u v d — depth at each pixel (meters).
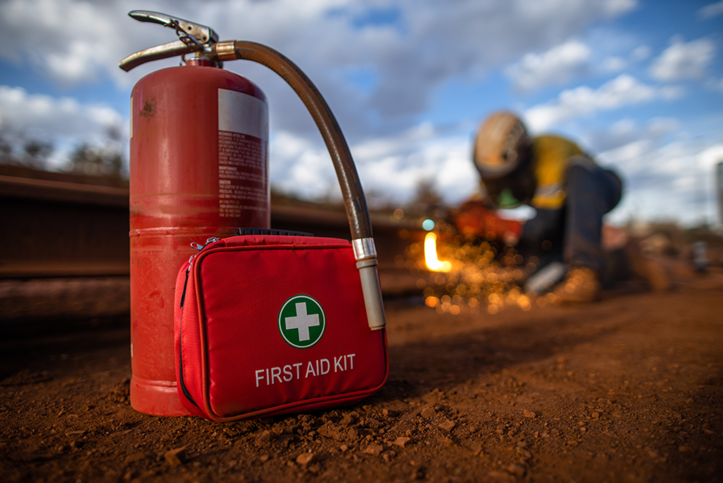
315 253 1.10
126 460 0.88
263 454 0.92
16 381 1.48
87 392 1.37
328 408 1.17
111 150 7.13
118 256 2.27
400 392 1.35
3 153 6.06
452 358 1.82
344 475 0.83
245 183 1.23
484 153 3.98
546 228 3.76
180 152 1.15
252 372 0.97
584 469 0.84
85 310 2.66
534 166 3.95
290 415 1.12
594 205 3.58
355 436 0.99
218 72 1.21
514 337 2.29
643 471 0.82
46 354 1.90
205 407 0.93
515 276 4.62
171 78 1.16
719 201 20.91
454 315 3.10
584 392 1.35
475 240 4.17
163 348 1.15
